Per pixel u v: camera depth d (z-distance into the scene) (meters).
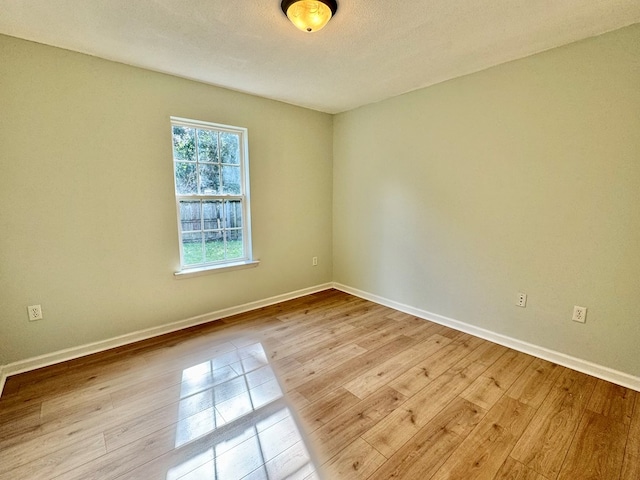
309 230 3.90
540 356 2.42
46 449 1.54
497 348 2.57
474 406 1.85
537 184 2.32
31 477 1.39
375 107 3.44
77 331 2.41
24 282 2.18
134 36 2.00
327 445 1.57
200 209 3.02
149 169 2.62
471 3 1.64
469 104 2.64
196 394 1.98
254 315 3.29
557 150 2.20
